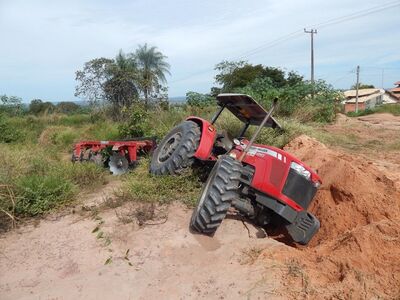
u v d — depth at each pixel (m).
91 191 6.66
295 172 4.90
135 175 6.85
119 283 4.04
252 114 6.05
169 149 6.45
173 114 11.52
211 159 6.06
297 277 3.90
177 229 4.92
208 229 4.61
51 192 5.77
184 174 6.06
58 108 29.89
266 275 3.96
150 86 19.64
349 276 3.83
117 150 7.93
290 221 4.86
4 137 12.46
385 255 4.18
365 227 4.65
